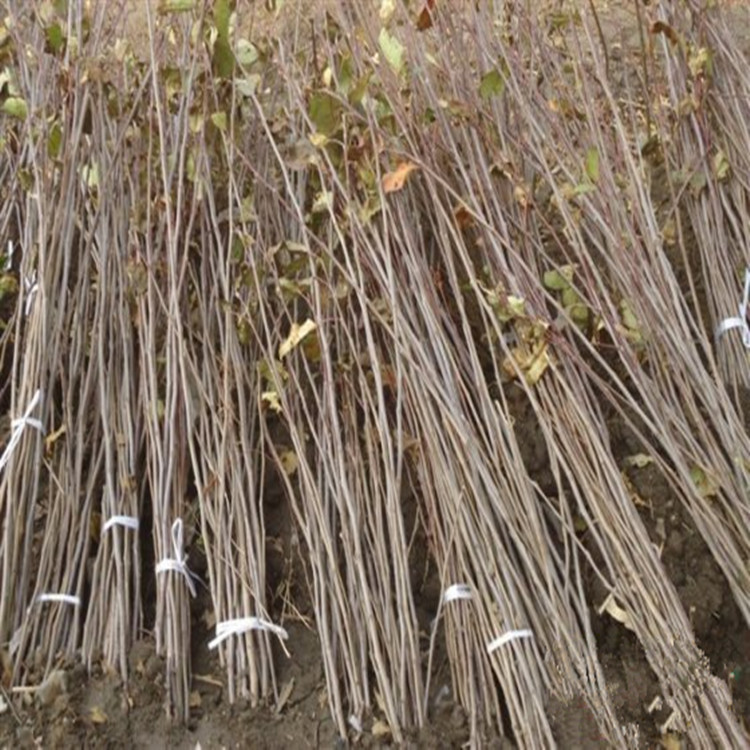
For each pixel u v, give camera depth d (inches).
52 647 75.2
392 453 78.8
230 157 88.7
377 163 83.1
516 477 77.2
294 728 72.7
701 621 76.5
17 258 98.0
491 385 86.8
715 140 97.3
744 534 76.5
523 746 70.3
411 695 73.1
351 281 81.4
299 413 83.4
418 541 81.0
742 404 87.3
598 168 88.5
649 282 84.7
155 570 79.3
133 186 91.6
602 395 87.2
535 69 102.6
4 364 93.5
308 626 77.9
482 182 88.9
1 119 99.3
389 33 96.3
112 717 72.9
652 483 82.3
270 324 89.0
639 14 97.3
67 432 82.1
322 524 76.8
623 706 72.7
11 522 77.5
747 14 130.7
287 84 96.2
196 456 83.7
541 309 82.4
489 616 73.4
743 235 94.8
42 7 95.3
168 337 82.9
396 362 81.2
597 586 77.5
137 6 122.6
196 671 75.6
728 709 71.2
